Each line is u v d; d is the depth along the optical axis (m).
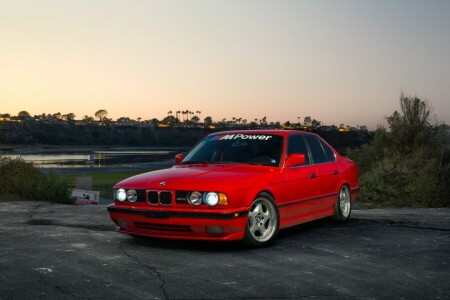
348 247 6.61
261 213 6.62
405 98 17.94
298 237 7.33
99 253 6.17
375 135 18.33
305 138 8.04
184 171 6.79
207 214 6.10
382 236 7.43
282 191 6.94
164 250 6.36
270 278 5.07
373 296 4.53
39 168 14.51
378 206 13.33
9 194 13.12
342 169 8.64
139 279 5.02
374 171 14.88
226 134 7.95
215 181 6.28
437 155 15.70
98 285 4.82
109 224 8.59
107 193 33.66
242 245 6.46
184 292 4.61
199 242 6.91
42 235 7.38
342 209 8.70
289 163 7.09
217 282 4.93
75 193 15.93
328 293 4.60
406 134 17.41
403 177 14.09
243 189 6.30
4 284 4.84
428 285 4.88
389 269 5.46
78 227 8.27
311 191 7.65
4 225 8.41
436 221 9.05
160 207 6.36
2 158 14.34
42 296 4.48
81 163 94.44
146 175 6.93
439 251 6.41
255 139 7.57
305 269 5.44
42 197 13.41
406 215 10.19
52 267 5.48
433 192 13.38
